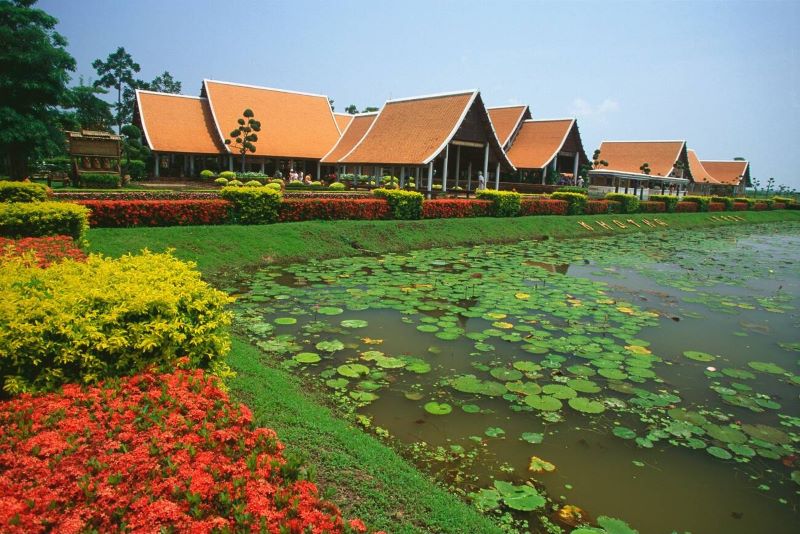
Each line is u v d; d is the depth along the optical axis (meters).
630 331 9.24
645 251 20.05
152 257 6.10
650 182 49.25
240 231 14.48
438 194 24.66
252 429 3.80
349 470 4.26
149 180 29.36
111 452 3.19
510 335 8.71
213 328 5.00
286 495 2.97
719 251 21.27
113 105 52.19
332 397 6.21
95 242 11.79
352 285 11.77
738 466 5.21
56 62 26.09
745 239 27.12
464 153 29.95
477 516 4.08
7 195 12.70
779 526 4.37
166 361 4.50
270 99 37.72
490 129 26.59
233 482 3.01
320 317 9.30
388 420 5.75
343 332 8.53
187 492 2.86
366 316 9.46
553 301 11.03
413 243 17.69
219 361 5.13
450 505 4.12
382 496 3.98
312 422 5.01
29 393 3.80
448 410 6.02
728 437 5.73
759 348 8.82
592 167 45.31
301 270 13.20
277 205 16.53
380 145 27.30
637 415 6.14
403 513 3.85
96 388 3.95
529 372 7.20
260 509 2.81
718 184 60.56
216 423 3.65
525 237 21.61
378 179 28.91
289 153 35.31
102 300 4.38
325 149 37.31
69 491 2.82
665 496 4.69
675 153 49.03
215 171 35.59
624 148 52.31
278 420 4.90
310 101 39.81
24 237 9.67
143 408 3.68
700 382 7.21
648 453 5.36
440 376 6.96
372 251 16.20
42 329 3.92
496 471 4.90
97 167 22.78
